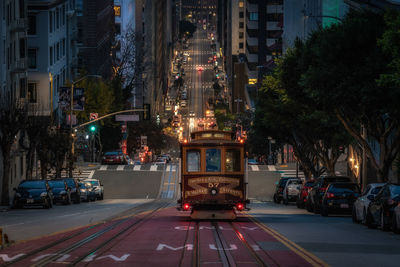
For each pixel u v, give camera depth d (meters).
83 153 112.75
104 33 136.12
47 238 22.67
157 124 151.62
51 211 44.50
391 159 40.72
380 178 41.06
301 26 99.38
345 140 56.94
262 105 61.22
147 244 20.47
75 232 25.12
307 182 51.38
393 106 36.53
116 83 116.44
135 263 16.05
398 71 30.97
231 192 32.25
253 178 92.94
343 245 20.56
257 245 20.17
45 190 48.50
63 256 17.36
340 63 37.09
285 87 46.25
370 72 35.78
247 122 125.69
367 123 41.62
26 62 70.00
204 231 25.50
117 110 115.44
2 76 63.59
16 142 68.19
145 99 177.00
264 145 113.75
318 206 41.34
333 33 37.75
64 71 100.38
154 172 95.38
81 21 123.94
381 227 27.34
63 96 70.19
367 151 41.75
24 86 74.19
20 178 74.31
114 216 36.75
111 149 116.94
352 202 37.91
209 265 15.68
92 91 99.75
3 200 52.91
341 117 41.97
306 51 42.19
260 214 40.69
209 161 32.34
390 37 30.72
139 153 133.12
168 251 18.56
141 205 55.66
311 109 51.06
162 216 36.62
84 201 65.06
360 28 36.84
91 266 15.53
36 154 73.50
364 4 58.09
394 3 55.38
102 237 22.88
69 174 73.38
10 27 67.50
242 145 32.47
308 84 38.09
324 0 79.94
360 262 16.42
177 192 84.69
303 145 70.00
